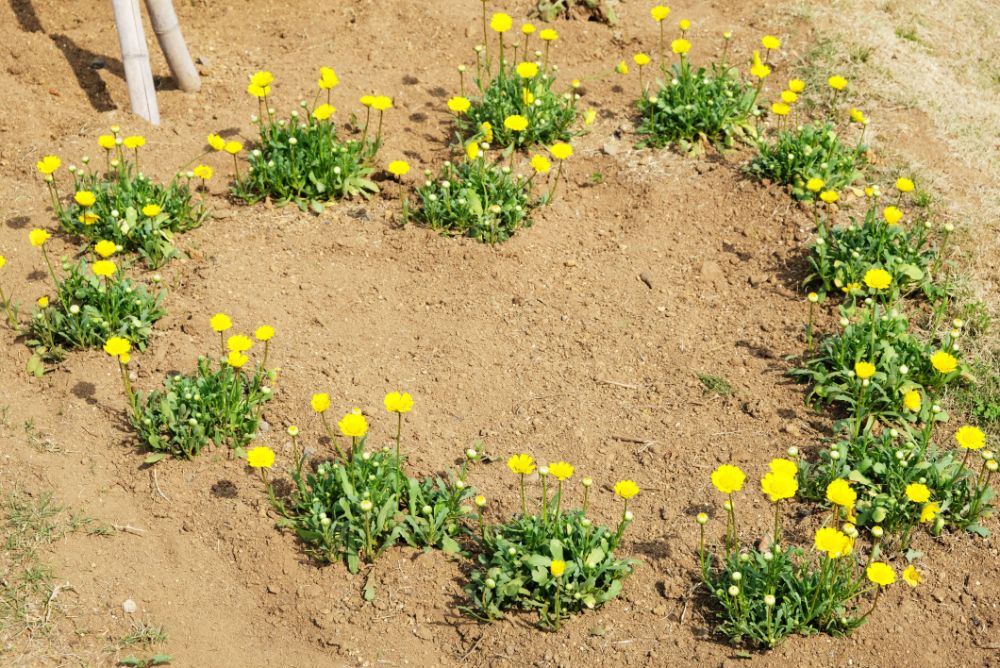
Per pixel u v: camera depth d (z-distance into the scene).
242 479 3.25
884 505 3.18
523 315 3.52
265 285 3.54
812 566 3.13
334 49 4.08
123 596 3.11
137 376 3.37
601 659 3.05
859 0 4.27
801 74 4.00
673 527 3.20
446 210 3.66
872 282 3.38
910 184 3.51
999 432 3.32
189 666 3.04
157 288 3.52
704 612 3.10
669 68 4.04
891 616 3.09
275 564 3.15
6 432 3.28
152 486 3.23
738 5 4.23
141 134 3.80
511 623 3.09
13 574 3.11
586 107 3.96
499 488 3.24
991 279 3.55
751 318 3.52
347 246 3.63
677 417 3.36
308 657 3.07
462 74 3.96
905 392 3.32
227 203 3.71
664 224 3.70
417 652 3.07
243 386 3.34
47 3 4.10
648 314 3.53
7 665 3.01
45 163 3.53
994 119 3.94
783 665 3.04
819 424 3.33
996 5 4.35
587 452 3.30
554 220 3.71
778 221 3.67
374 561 3.15
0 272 3.51
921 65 4.07
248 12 4.17
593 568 3.09
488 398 3.38
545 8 4.16
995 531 3.19
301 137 3.73
